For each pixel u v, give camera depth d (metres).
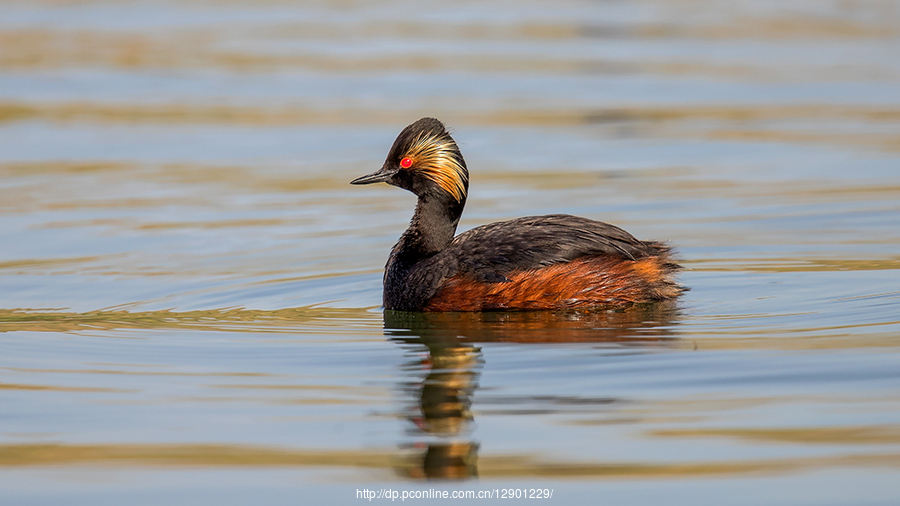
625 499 7.93
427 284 13.59
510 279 13.13
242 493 8.26
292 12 49.94
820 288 14.02
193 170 24.09
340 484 8.38
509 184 22.28
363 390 10.48
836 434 8.91
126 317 13.69
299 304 14.29
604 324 12.50
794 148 25.23
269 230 18.95
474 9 51.69
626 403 9.80
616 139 26.81
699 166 23.67
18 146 26.62
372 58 38.72
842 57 39.34
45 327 13.20
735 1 55.12
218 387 10.66
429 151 14.27
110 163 24.80
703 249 16.78
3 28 44.12
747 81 34.69
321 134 27.64
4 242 18.22
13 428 9.60
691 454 8.64
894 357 10.78
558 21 48.34
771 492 7.95
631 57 39.47
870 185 21.16
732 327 12.16
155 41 41.78
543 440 9.02
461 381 10.56
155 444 9.18
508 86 33.88
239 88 33.72
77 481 8.52
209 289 15.14
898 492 7.88
